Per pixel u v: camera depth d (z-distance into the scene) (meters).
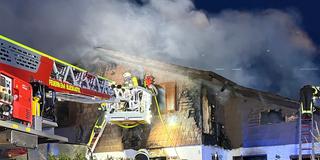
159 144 14.88
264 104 15.09
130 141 15.32
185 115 14.77
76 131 16.02
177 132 14.74
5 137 5.46
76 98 8.99
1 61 6.28
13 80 5.77
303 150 13.85
